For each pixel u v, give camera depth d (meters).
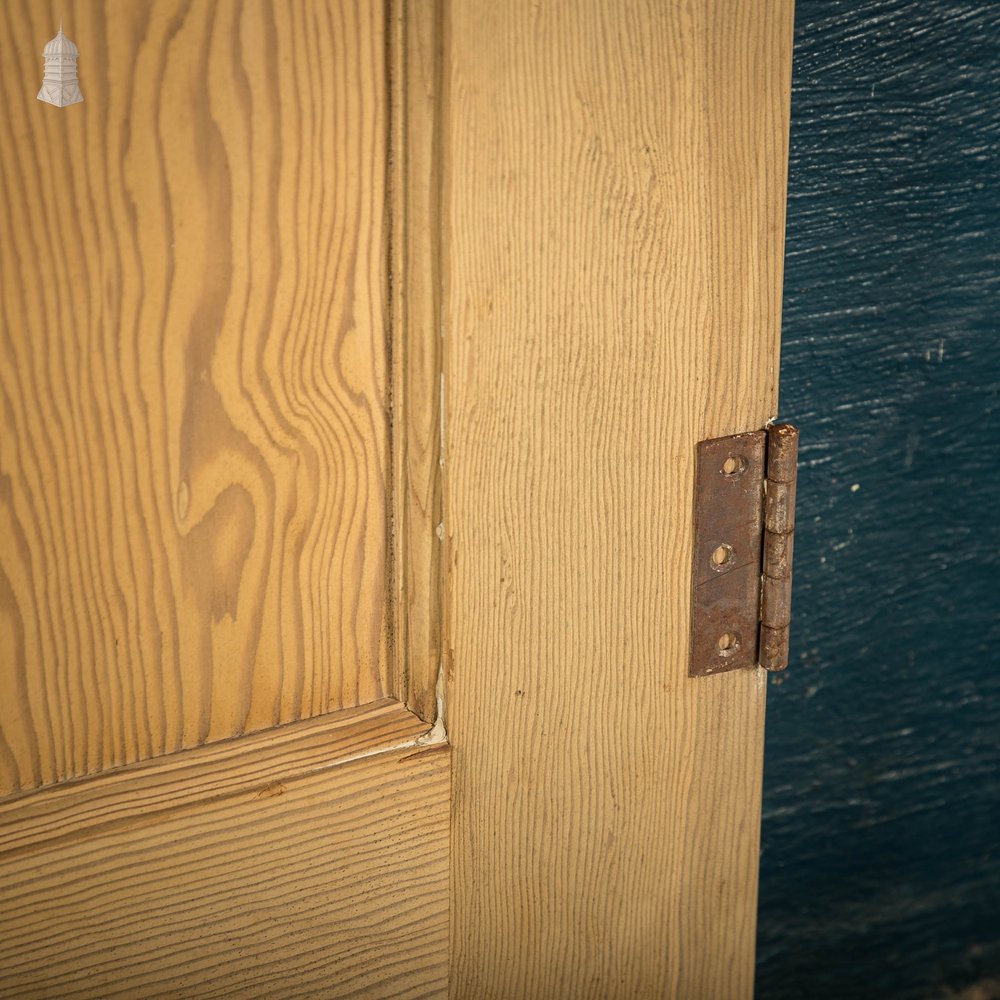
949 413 1.39
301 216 0.78
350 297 0.81
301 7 0.74
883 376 1.35
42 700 0.79
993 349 1.38
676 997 1.12
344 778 0.90
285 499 0.83
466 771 0.94
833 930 1.57
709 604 0.99
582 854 1.01
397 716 0.92
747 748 1.06
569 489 0.90
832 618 1.42
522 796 0.97
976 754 1.56
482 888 0.98
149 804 0.83
